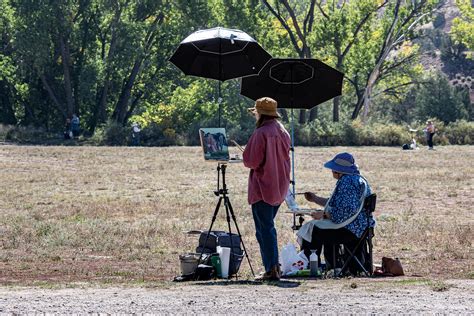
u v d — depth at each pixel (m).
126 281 23.17
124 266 27.06
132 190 56.91
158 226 36.97
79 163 82.81
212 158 23.67
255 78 27.70
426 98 183.62
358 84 173.00
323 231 24.33
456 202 49.94
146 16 148.25
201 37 25.16
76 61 144.38
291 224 37.56
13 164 80.12
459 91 189.88
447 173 71.69
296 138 130.25
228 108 153.25
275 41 153.75
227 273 23.84
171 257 29.02
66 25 134.62
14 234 34.47
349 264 24.25
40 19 133.25
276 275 22.25
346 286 20.25
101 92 147.25
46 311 17.20
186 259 23.53
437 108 182.25
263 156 21.80
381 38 159.88
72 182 62.75
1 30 139.38
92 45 144.88
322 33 146.62
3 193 53.75
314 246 24.47
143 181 63.81
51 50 141.75
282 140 22.06
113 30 141.00
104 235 34.03
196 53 26.39
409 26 155.75
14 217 40.91
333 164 24.44
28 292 19.77
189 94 146.62
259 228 22.28
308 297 18.61
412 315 16.67
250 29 148.88
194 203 47.78
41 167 77.56
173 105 144.75
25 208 45.53
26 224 38.25
